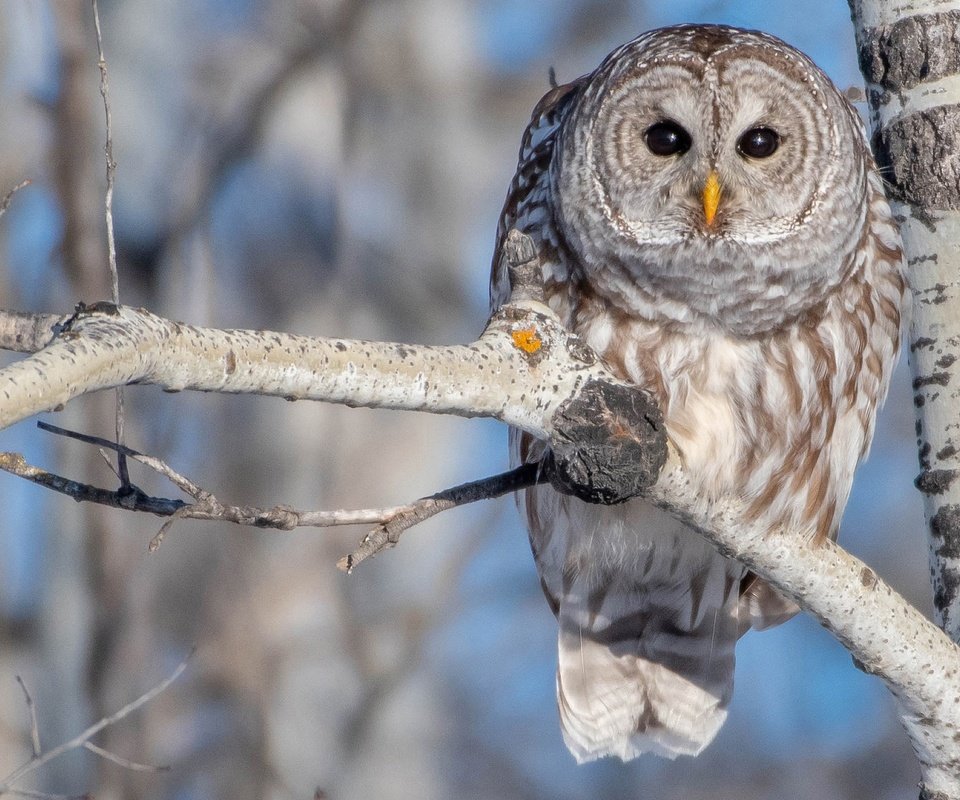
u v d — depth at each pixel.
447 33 17.22
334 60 16.12
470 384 7.22
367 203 16.75
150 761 13.27
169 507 7.28
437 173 16.88
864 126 10.53
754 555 8.46
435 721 15.94
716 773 20.98
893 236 10.14
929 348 8.68
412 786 15.26
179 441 15.25
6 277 15.04
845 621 8.34
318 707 15.01
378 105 17.02
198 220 15.10
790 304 9.80
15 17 14.35
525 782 20.80
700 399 9.87
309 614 15.09
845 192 9.80
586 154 9.97
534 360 7.39
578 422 7.41
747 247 9.67
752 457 9.96
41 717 14.72
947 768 8.38
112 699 13.22
